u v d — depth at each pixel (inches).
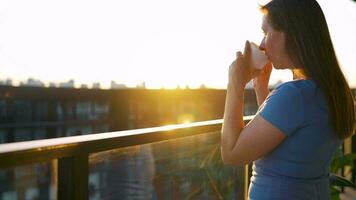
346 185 118.4
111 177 59.5
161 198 72.9
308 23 49.2
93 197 56.0
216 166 90.9
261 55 51.8
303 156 47.7
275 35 51.2
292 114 46.5
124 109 811.4
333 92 48.3
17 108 816.3
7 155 40.8
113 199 60.2
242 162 48.7
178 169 77.8
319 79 48.1
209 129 83.4
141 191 66.4
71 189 50.4
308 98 47.2
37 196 47.2
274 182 48.6
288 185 48.0
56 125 821.2
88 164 53.2
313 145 47.7
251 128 47.5
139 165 66.1
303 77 50.9
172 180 75.8
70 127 812.0
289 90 47.3
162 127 71.3
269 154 49.3
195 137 82.2
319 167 50.1
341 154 138.3
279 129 46.4
